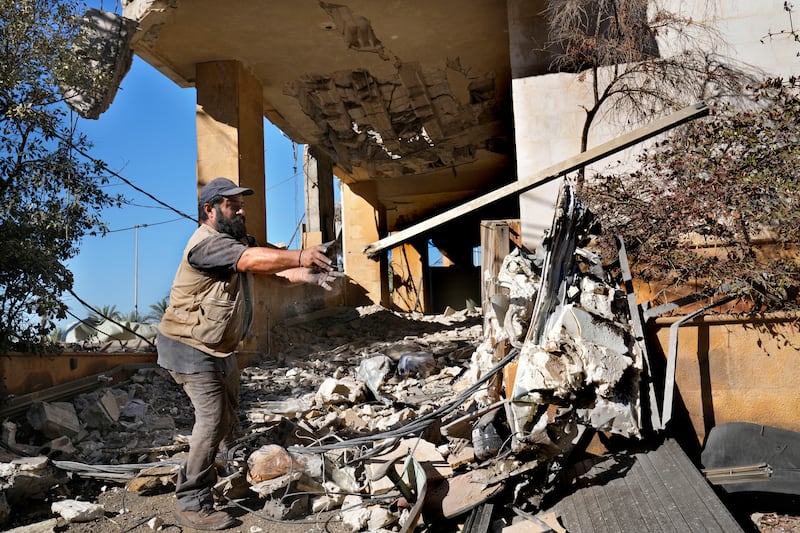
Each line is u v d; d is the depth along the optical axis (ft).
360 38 38.27
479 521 12.53
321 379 27.78
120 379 24.30
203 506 14.43
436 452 15.28
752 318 15.05
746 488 13.19
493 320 16.51
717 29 29.63
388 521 13.83
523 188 12.16
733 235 17.26
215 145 37.99
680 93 29.12
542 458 13.16
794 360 14.84
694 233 18.02
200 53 38.09
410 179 64.03
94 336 30.94
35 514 14.98
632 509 11.84
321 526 14.24
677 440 15.02
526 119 31.22
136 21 32.37
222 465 16.33
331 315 45.85
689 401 15.23
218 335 13.89
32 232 21.26
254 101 41.06
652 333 15.51
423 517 13.74
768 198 17.75
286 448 16.16
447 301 83.51
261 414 20.47
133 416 21.08
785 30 29.25
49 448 17.54
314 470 15.72
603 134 30.37
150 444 19.12
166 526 14.38
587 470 13.55
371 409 21.35
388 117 48.83
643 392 14.15
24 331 19.72
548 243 14.40
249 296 14.61
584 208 14.47
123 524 14.46
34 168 21.68
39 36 21.44
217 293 13.87
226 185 14.32
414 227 12.44
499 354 16.24
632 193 20.85
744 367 15.08
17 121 20.97
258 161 40.78
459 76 43.93
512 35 31.91
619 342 13.82
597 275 15.60
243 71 39.60
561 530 11.84
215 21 34.91
